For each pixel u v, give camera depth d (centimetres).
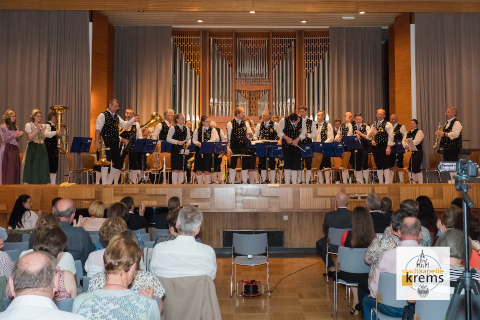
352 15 1043
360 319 396
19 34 981
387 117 1158
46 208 684
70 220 383
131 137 728
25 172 714
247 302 450
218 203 692
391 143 816
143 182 783
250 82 1155
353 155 861
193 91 1141
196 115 1141
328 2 1012
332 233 506
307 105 1145
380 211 479
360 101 1105
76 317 150
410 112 1025
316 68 1148
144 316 183
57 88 984
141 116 1096
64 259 269
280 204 692
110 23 1088
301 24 1110
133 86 1100
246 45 1173
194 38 1153
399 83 1041
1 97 974
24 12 985
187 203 692
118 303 182
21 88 978
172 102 1136
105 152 729
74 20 992
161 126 790
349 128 868
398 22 1042
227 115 1146
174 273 268
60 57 987
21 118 975
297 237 730
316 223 731
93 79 1009
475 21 1015
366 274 395
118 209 391
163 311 264
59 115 766
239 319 400
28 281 151
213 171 750
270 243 730
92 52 1010
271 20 1083
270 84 1154
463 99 1005
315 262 645
